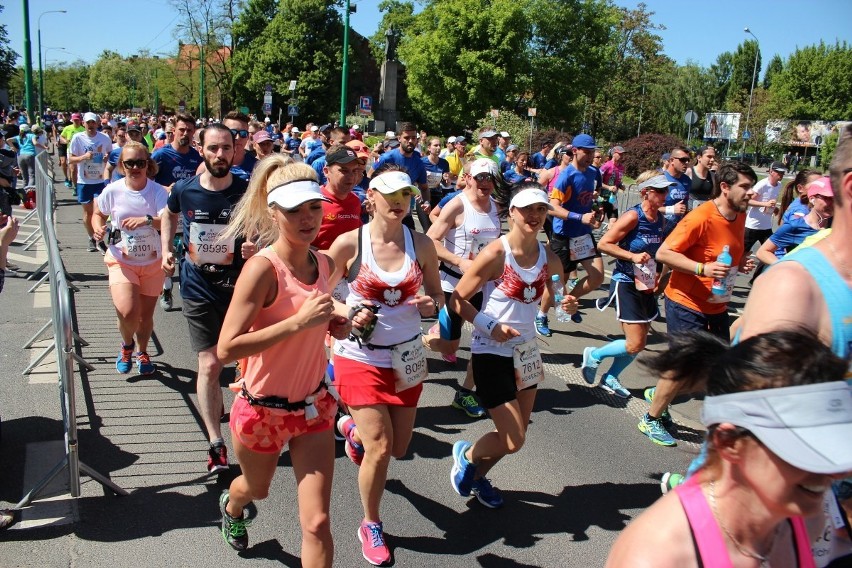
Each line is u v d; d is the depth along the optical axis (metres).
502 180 5.61
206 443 4.56
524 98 49.00
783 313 1.85
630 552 1.42
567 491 4.19
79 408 5.02
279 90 55.81
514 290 3.70
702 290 4.67
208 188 4.29
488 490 3.96
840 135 1.96
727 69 95.31
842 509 1.91
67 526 3.54
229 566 3.29
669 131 54.72
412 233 3.63
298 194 2.70
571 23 46.38
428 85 46.59
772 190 10.21
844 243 1.91
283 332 2.66
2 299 7.81
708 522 1.40
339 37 57.91
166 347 6.47
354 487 4.12
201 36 50.69
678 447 4.83
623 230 5.34
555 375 6.29
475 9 44.47
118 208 5.36
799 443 1.26
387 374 3.42
